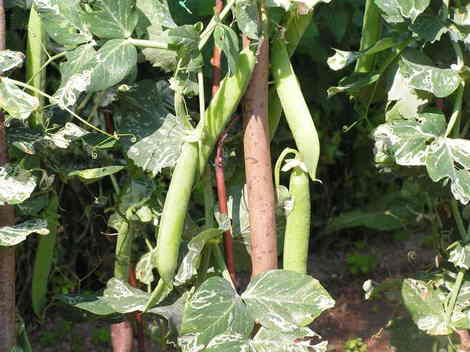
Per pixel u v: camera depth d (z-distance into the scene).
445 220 0.62
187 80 0.49
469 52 0.56
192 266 0.50
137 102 0.53
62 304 0.56
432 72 0.52
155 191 0.58
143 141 0.52
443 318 0.58
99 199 0.61
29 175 0.47
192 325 0.48
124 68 0.48
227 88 0.49
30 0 0.55
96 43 0.50
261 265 0.51
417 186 0.62
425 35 0.52
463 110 0.61
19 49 0.62
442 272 0.62
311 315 0.48
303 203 0.53
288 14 0.52
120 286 0.54
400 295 0.68
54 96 0.48
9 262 0.49
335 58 0.56
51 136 0.49
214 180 0.61
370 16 0.57
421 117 0.53
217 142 0.52
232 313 0.48
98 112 0.61
